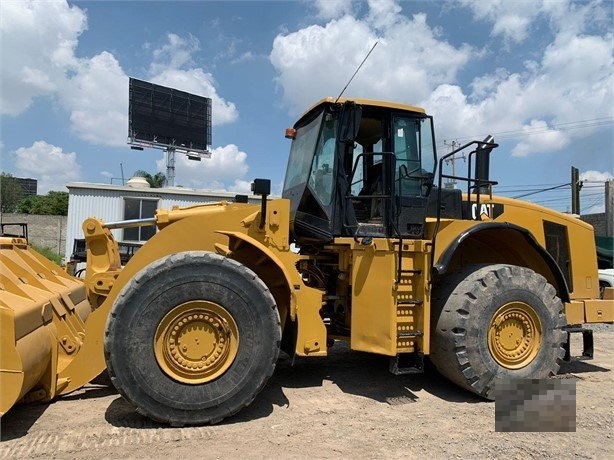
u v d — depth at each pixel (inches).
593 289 227.6
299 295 170.6
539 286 185.2
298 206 198.2
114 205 606.9
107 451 125.0
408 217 189.8
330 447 132.6
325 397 176.7
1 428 137.8
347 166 192.1
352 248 179.9
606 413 165.2
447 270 208.1
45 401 152.9
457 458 128.5
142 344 139.2
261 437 137.5
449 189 205.0
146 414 139.0
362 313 175.3
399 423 152.6
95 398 164.2
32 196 1889.8
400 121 196.2
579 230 227.5
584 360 229.6
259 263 174.9
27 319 135.3
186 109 1226.0
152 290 141.0
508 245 211.2
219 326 147.2
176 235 174.9
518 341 183.2
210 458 123.0
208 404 142.9
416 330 174.7
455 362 174.2
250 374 147.8
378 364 225.8
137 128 1152.2
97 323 158.1
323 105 194.7
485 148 199.5
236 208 181.2
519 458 129.6
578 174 844.6
